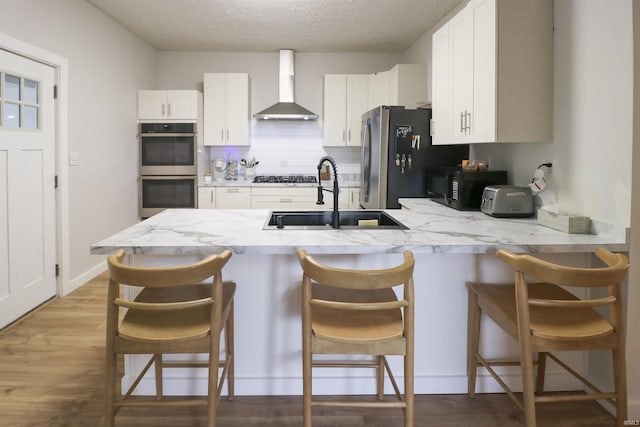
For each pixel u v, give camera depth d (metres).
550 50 2.37
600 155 2.06
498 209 2.58
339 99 5.31
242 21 4.44
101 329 2.99
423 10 4.09
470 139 2.64
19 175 3.13
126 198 4.86
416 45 5.11
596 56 2.06
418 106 3.81
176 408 2.06
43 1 3.31
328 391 2.17
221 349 2.12
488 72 2.40
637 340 1.98
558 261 2.12
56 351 2.65
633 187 1.89
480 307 2.03
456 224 2.37
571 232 2.10
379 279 1.50
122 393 2.16
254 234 2.06
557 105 2.36
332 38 5.02
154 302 1.80
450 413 2.02
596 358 2.15
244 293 2.12
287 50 5.47
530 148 2.69
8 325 3.04
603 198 2.05
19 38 3.05
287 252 1.82
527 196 2.59
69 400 2.12
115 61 4.52
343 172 5.70
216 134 5.33
